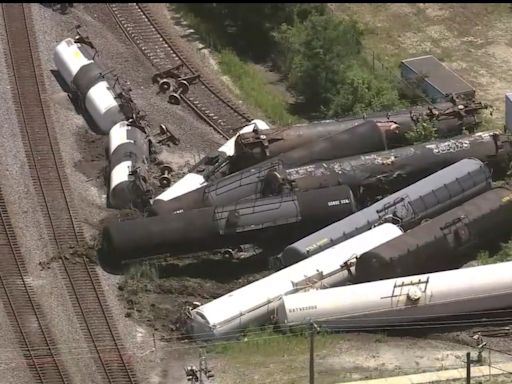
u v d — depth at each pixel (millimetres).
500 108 194750
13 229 156375
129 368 130875
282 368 129625
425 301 136375
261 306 137250
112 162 166750
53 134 179125
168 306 144375
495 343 134875
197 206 155250
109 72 190750
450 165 163125
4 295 143500
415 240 144375
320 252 145750
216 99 193750
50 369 130125
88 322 139500
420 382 125625
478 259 151750
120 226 147750
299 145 166625
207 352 133750
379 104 189000
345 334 136375
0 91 189000
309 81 196875
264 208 150250
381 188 160375
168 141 180000
